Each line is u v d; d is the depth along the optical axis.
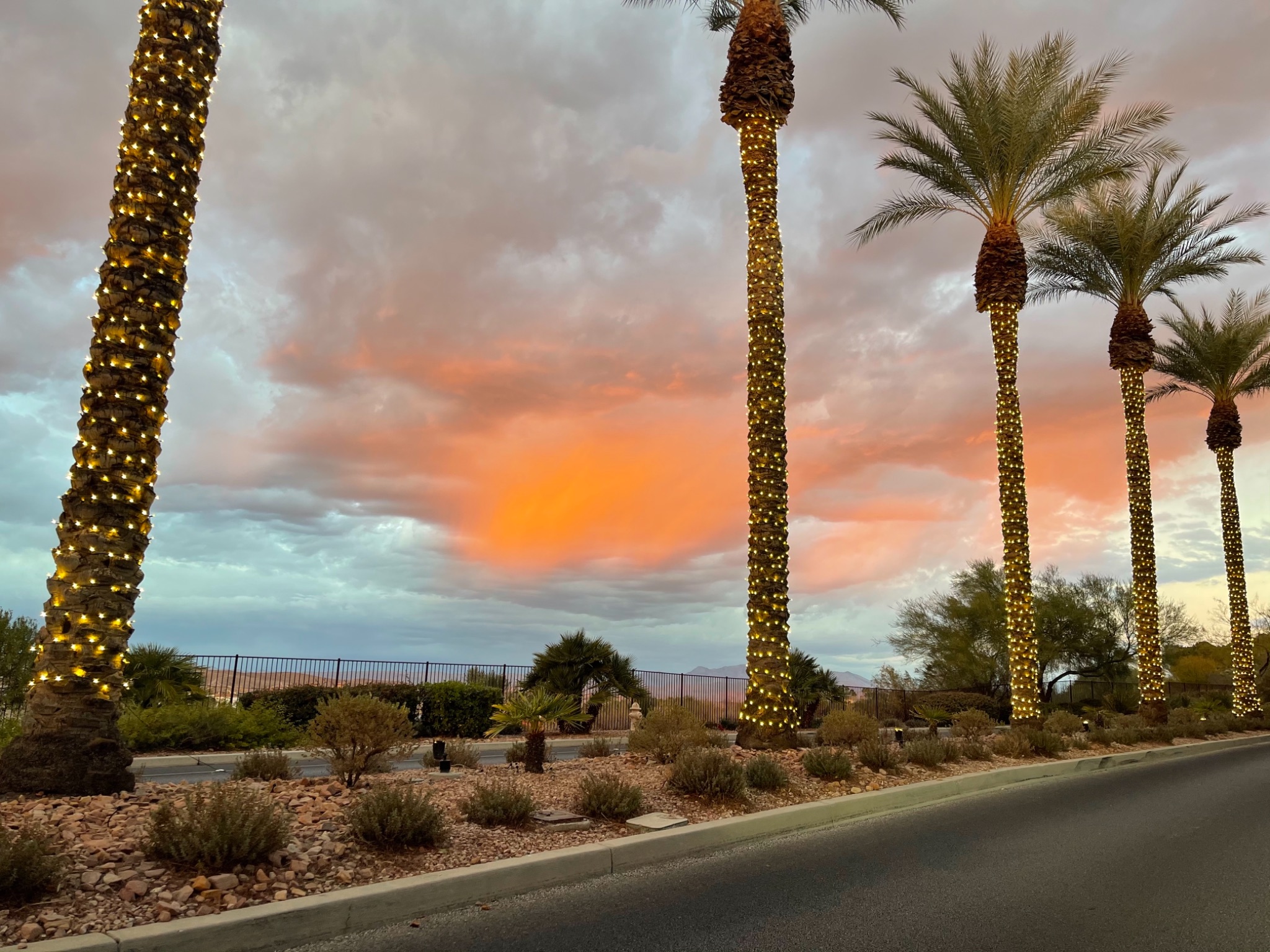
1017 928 5.67
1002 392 22.11
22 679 14.38
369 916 5.49
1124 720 26.00
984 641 41.91
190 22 9.54
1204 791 13.48
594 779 9.08
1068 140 21.88
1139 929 5.70
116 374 8.67
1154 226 26.91
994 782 13.68
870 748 13.38
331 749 9.03
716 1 22.05
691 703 28.00
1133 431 27.88
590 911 5.88
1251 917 6.03
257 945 4.98
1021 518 21.81
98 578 8.24
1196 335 32.34
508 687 24.53
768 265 16.14
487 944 5.14
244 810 6.02
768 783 10.70
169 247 9.14
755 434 15.63
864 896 6.41
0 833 5.22
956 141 22.34
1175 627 48.56
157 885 5.40
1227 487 32.94
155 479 8.88
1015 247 22.23
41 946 4.39
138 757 13.88
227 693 19.42
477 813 7.81
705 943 5.23
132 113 9.27
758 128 16.55
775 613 15.02
